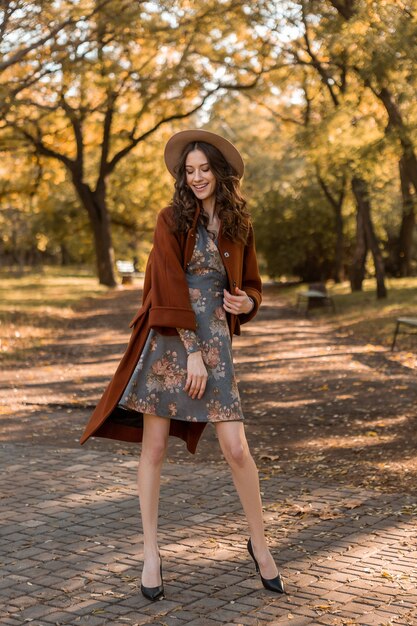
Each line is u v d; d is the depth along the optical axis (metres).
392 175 25.69
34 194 37.88
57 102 28.59
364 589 3.88
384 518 4.97
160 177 41.56
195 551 4.43
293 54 24.86
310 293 24.03
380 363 13.14
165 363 3.73
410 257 34.97
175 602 3.76
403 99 15.04
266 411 8.91
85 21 18.47
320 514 5.03
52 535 4.73
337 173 20.92
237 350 15.42
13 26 16.55
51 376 11.91
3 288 37.38
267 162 55.41
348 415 8.58
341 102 19.62
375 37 14.18
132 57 30.27
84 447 7.09
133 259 57.44
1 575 4.12
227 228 3.78
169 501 5.37
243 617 3.59
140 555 4.39
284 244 37.94
